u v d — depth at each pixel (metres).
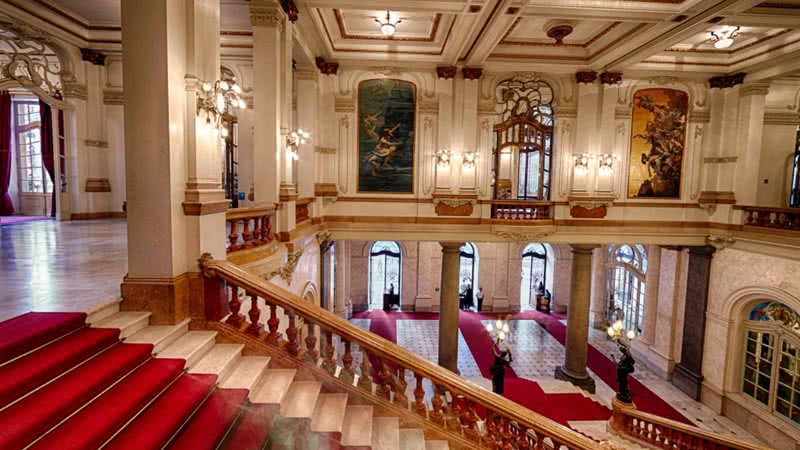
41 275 4.82
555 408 10.08
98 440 2.51
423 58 11.05
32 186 12.55
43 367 2.78
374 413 4.20
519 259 18.64
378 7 7.89
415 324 16.88
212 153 4.63
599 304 17.34
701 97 11.96
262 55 6.86
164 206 4.00
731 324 11.38
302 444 3.45
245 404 3.55
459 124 11.44
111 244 6.90
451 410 4.29
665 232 12.09
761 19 8.20
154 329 3.96
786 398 10.13
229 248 5.38
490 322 17.48
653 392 12.59
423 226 11.70
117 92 10.58
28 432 2.31
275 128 6.95
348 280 17.89
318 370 4.25
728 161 11.73
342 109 11.37
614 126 11.77
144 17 3.90
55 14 9.06
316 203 10.67
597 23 9.44
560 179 11.87
